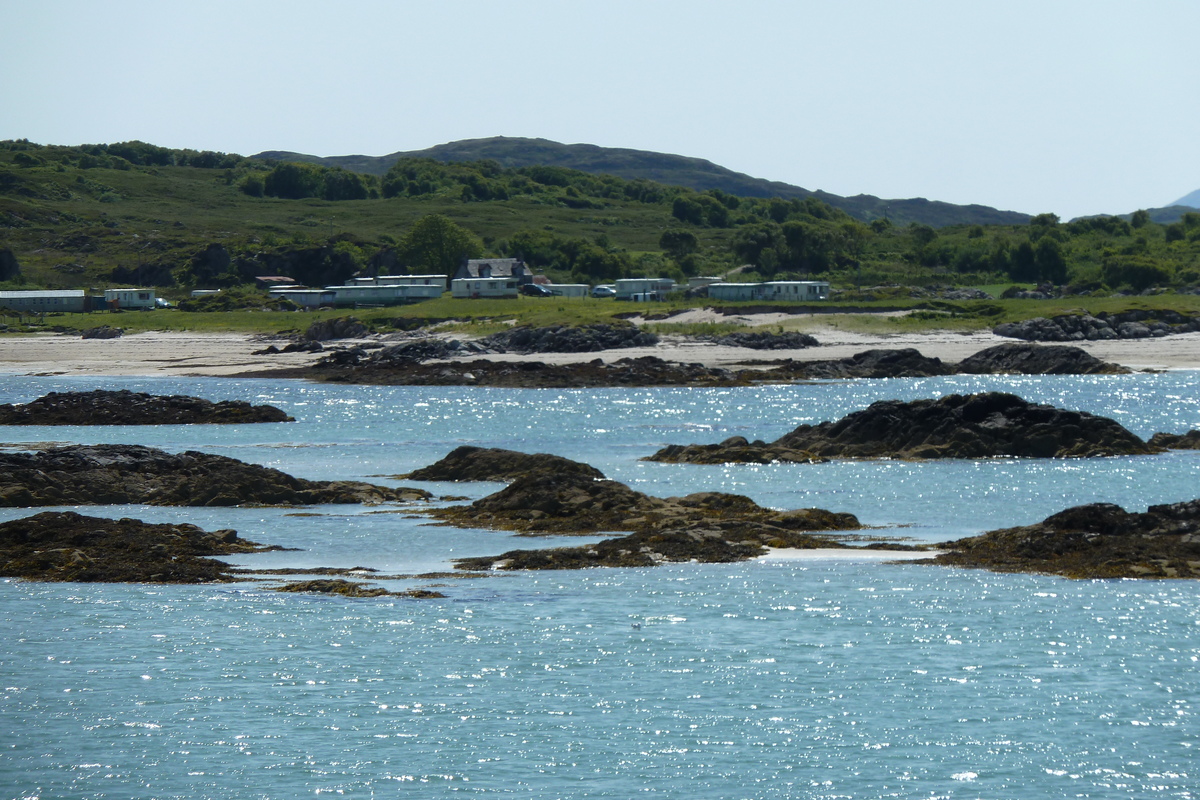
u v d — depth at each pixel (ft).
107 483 614.75
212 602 408.05
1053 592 411.34
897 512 575.38
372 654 350.23
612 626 376.68
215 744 284.20
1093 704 304.91
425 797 255.09
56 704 309.83
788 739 285.02
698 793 256.32
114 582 437.58
